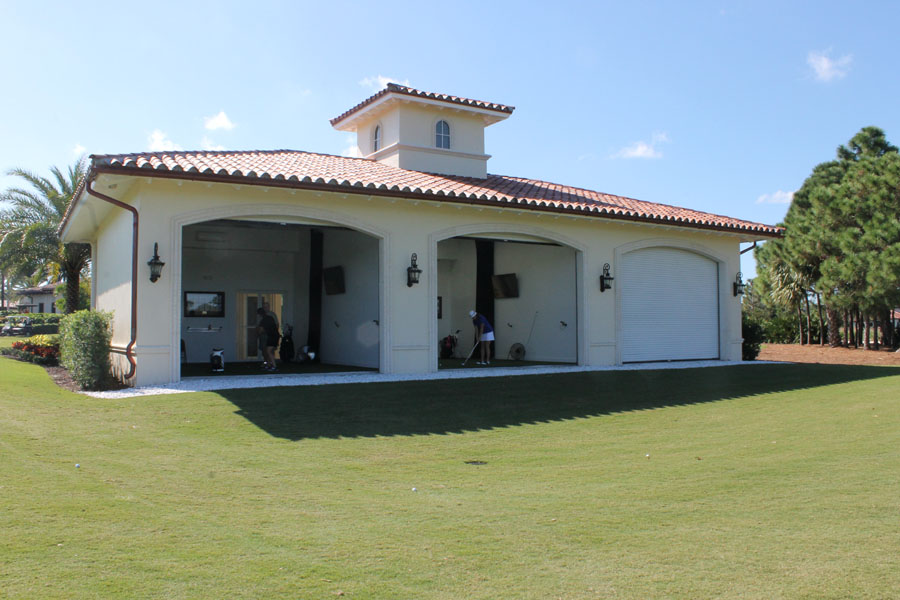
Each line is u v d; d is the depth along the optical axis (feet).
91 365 39.55
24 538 15.42
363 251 57.77
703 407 39.37
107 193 44.45
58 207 86.69
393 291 48.29
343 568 14.33
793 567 14.62
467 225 51.42
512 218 53.36
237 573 13.87
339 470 23.67
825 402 41.39
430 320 49.75
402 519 18.02
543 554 15.40
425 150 62.44
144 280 40.34
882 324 98.22
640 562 14.94
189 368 56.54
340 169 53.67
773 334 119.14
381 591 13.15
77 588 12.80
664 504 19.77
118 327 47.21
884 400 41.52
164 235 40.86
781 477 23.26
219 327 64.49
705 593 13.25
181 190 41.42
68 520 16.88
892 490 21.36
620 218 55.88
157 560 14.46
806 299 108.17
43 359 60.03
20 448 24.36
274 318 54.54
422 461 25.46
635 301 60.70
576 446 28.81
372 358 55.72
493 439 29.84
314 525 17.33
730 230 62.34
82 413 31.42
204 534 16.33
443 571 14.29
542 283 62.85
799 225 97.55
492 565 14.69
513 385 43.19
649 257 61.77
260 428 29.84
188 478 21.75
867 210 86.53
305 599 12.67
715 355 65.77
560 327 60.49
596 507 19.39
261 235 66.44
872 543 16.21
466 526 17.47
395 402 36.60
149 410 32.42
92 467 22.45
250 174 41.06
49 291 201.98
